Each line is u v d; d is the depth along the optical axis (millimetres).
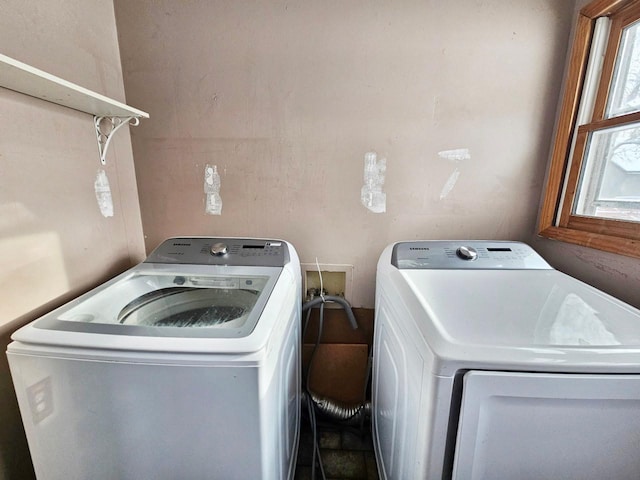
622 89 1229
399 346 1000
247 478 808
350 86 1443
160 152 1548
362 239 1607
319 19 1390
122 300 1112
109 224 1394
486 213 1555
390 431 1141
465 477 747
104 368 744
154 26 1418
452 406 711
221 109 1489
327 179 1543
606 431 704
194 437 780
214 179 1569
